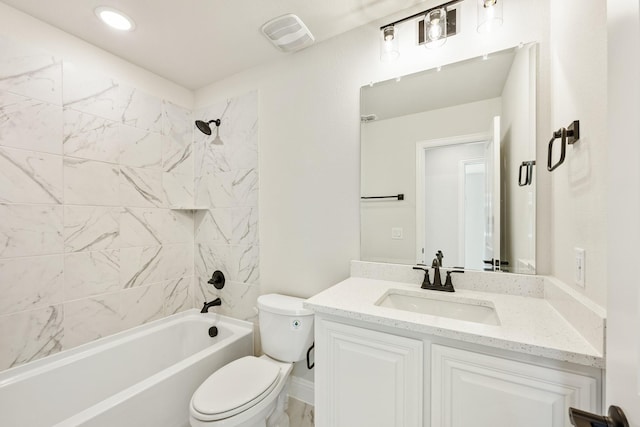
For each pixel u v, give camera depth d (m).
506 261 1.24
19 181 1.38
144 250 1.93
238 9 1.41
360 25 1.55
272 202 1.87
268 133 1.88
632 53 0.38
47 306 1.47
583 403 0.70
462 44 1.31
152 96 1.99
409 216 1.45
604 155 0.68
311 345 1.54
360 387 1.02
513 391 0.78
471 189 1.32
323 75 1.68
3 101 1.32
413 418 0.92
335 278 1.65
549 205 1.14
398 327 0.93
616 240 0.42
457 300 1.19
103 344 1.68
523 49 1.19
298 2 1.36
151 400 1.27
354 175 1.59
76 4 1.34
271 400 1.27
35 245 1.43
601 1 0.70
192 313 2.19
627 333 0.39
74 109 1.58
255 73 1.94
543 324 0.87
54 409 1.42
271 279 1.88
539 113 1.16
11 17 1.35
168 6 1.37
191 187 2.27
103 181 1.71
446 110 1.36
